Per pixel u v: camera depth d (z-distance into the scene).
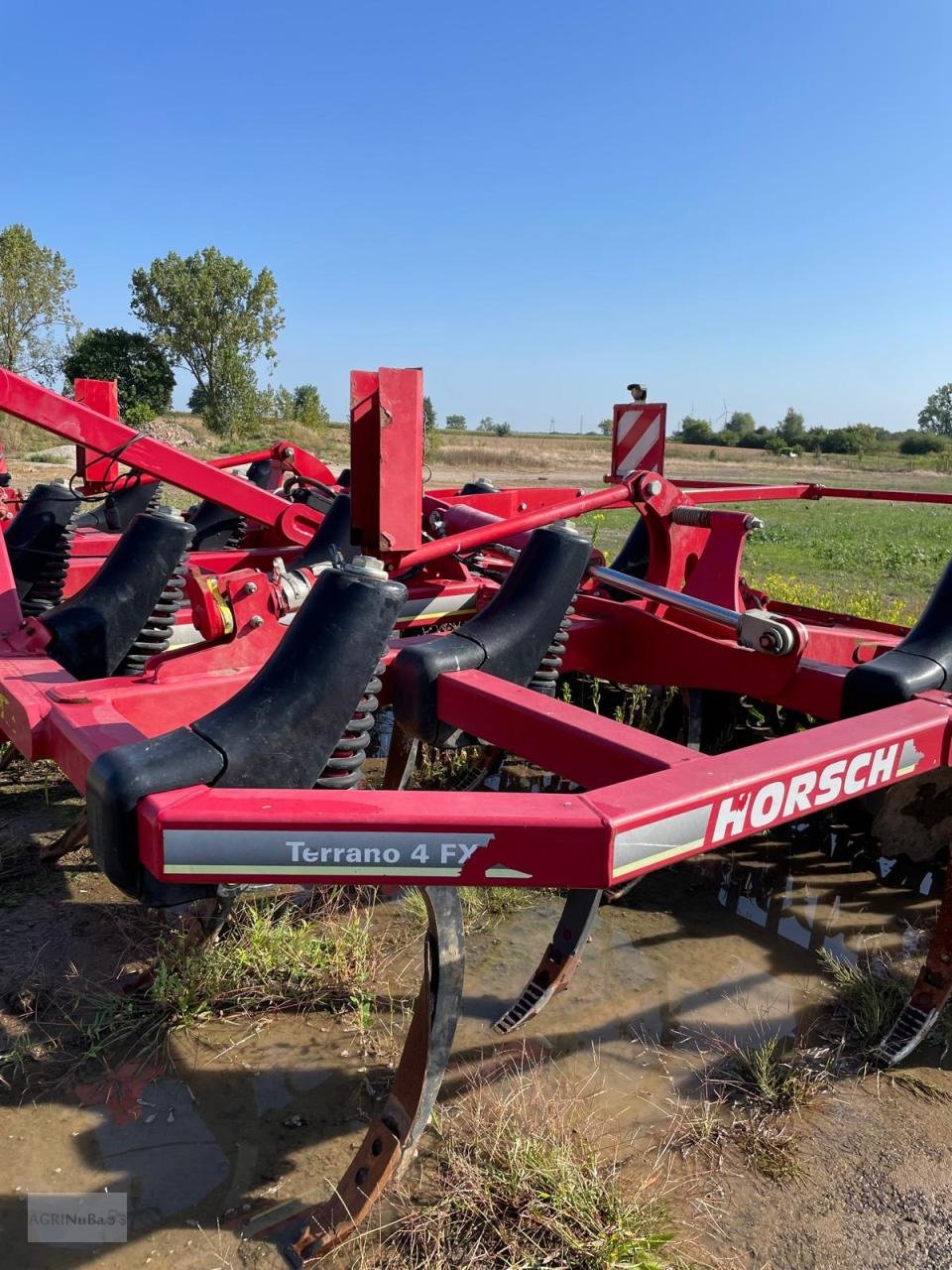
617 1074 2.50
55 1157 2.14
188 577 2.66
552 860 1.62
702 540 4.12
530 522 3.13
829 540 16.84
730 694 4.27
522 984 2.91
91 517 5.96
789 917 3.42
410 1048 1.90
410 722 2.56
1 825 3.79
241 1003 2.72
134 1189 2.06
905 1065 2.60
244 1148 2.19
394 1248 1.93
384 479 2.25
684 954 3.14
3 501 5.14
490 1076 2.47
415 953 3.03
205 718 1.89
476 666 2.60
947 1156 2.26
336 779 2.01
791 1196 2.12
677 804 1.71
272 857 1.61
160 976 2.67
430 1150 2.19
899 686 2.64
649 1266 1.87
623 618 3.77
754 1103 2.41
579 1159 2.16
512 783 4.45
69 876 3.40
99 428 3.54
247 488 3.99
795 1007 2.85
